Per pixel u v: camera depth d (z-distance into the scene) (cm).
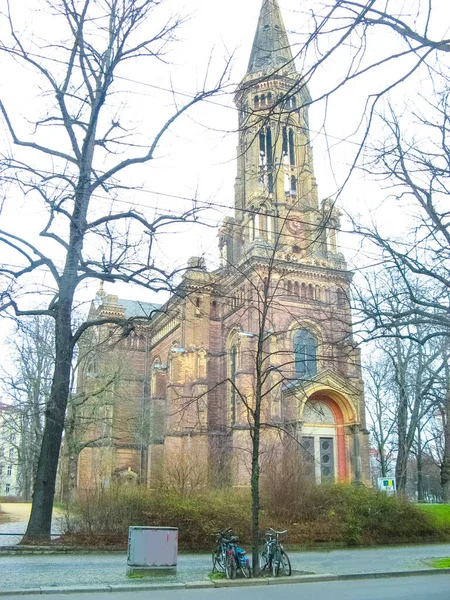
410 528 3038
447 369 3653
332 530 2831
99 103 2216
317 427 5350
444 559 2295
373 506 3012
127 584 1644
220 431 5656
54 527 3200
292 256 5675
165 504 2595
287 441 3625
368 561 2261
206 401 5884
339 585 1730
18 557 2191
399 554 2527
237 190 6544
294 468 3042
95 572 1850
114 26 2114
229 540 1884
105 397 4822
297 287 5600
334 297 5644
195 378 5928
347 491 3103
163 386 6806
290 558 2372
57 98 2206
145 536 1830
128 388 6328
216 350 6112
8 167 1816
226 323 6031
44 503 2397
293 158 6309
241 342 5475
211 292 2670
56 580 1681
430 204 1605
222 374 6000
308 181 6175
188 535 2552
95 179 2033
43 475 2411
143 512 2544
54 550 2303
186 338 6081
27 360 4866
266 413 5109
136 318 2548
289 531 2755
